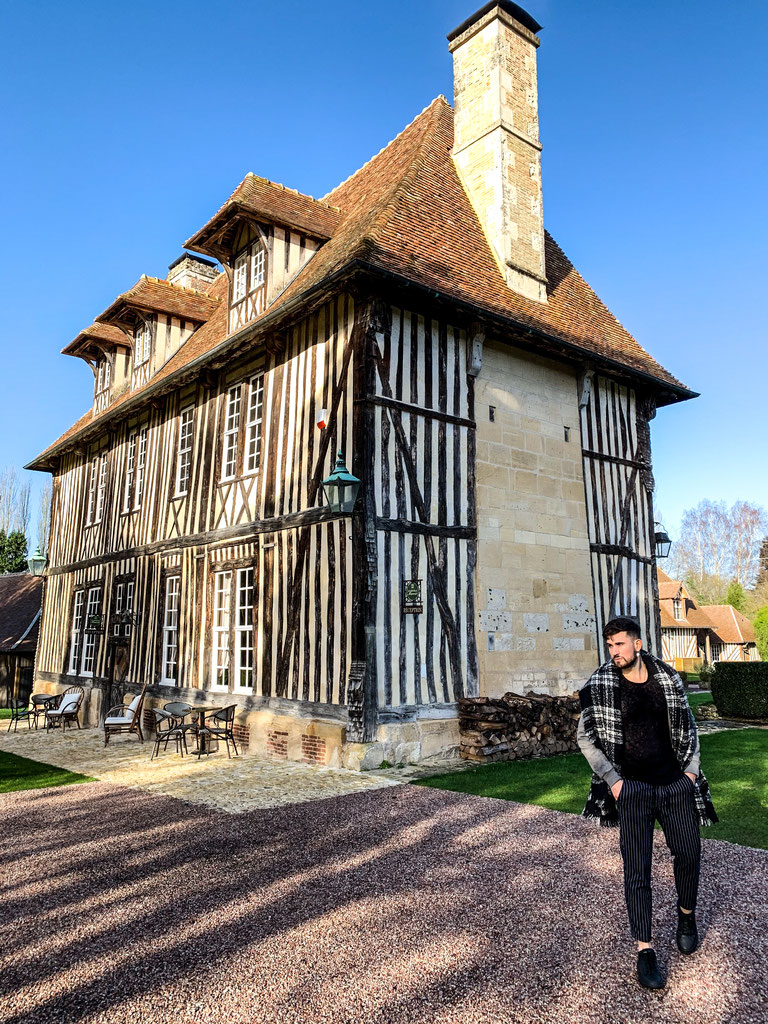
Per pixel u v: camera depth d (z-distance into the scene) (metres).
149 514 12.42
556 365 10.13
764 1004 2.61
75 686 14.14
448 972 2.86
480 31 10.86
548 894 3.66
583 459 10.23
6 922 3.44
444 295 7.89
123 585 12.99
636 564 10.73
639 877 2.80
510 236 10.06
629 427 11.16
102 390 15.79
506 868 4.07
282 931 3.26
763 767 6.98
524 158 10.58
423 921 3.34
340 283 7.84
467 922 3.32
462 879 3.90
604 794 2.97
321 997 2.68
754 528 48.41
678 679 2.88
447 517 8.33
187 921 3.40
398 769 7.19
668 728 2.87
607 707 2.90
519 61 10.84
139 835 4.98
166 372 12.31
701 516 50.88
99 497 14.87
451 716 7.93
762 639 26.55
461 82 11.09
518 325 8.78
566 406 10.15
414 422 8.17
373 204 9.98
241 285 10.77
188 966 2.94
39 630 16.88
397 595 7.69
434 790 6.16
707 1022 2.50
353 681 7.30
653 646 10.73
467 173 10.77
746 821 5.01
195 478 11.11
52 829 5.21
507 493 9.06
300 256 10.15
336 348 8.33
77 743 10.64
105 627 13.38
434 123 11.67
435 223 9.48
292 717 8.24
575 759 7.83
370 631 7.36
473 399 8.88
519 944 3.09
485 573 8.58
